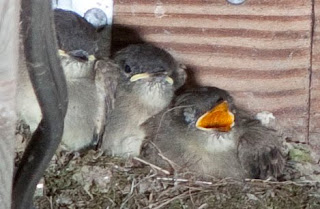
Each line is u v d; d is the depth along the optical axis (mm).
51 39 3918
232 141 6445
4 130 3764
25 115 6195
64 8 6570
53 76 3992
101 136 6629
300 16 6375
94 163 6137
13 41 3670
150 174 6113
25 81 6055
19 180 4195
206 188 6066
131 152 6590
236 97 6578
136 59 6578
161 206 5859
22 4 3799
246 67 6512
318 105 6516
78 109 6543
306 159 6551
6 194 3811
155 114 6645
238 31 6449
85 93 6570
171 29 6504
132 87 6625
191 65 6559
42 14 3842
